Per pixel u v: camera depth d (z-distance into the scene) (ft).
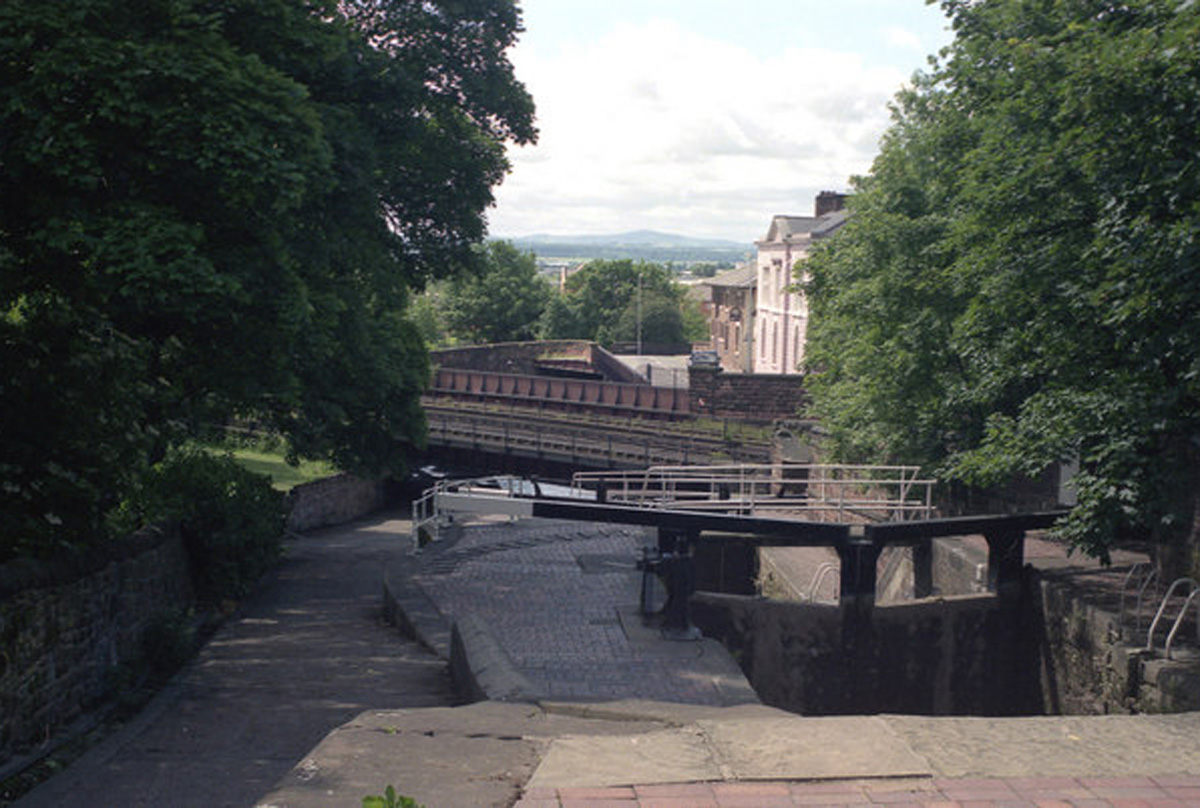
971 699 53.16
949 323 66.69
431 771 17.87
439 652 50.08
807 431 103.14
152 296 39.37
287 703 41.14
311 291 56.39
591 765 17.75
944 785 16.87
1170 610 46.78
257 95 42.68
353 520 137.39
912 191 71.56
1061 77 44.88
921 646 52.16
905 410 71.72
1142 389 43.16
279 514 76.59
